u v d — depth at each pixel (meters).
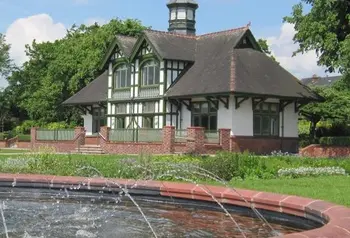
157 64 38.34
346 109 38.19
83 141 40.94
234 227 8.86
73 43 56.53
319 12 31.23
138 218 9.75
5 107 67.62
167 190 11.38
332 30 31.61
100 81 47.16
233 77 33.69
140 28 53.38
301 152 33.53
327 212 7.80
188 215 10.03
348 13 31.77
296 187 14.23
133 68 40.47
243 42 38.44
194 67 38.16
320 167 19.78
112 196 12.16
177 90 36.62
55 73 56.47
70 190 12.55
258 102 34.41
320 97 37.16
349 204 11.01
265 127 35.22
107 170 16.92
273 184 15.11
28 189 12.82
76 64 54.22
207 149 32.38
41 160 18.39
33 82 63.44
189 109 36.81
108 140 38.28
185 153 31.72
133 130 36.72
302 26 31.61
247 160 18.09
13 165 17.77
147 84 39.34
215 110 34.84
